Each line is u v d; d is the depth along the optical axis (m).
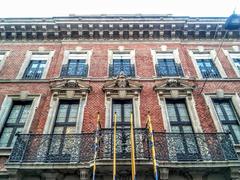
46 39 17.28
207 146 10.37
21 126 12.35
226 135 10.69
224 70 15.30
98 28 17.11
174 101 13.37
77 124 11.95
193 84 13.87
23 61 15.79
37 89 13.89
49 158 10.06
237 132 12.15
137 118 12.16
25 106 13.27
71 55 16.20
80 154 10.09
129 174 9.64
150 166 9.39
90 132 11.29
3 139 11.85
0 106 12.92
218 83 14.35
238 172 9.50
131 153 9.47
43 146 10.39
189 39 17.41
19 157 9.94
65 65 15.27
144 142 10.18
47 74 14.94
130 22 17.05
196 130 11.73
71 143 10.43
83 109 12.62
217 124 12.14
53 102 12.98
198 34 17.34
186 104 13.09
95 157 9.27
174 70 15.11
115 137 9.86
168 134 10.62
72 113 12.77
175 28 17.22
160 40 17.20
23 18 17.06
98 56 15.96
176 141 10.48
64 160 9.98
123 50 16.45
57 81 14.10
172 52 16.44
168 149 10.16
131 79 14.17
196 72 15.13
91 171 9.55
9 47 16.77
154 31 17.25
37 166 9.56
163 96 13.31
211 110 12.79
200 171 9.75
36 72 15.27
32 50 16.58
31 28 17.14
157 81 14.19
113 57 16.09
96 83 14.08
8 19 17.02
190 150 10.33
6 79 14.34
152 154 9.38
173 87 13.66
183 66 15.29
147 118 12.20
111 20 17.02
